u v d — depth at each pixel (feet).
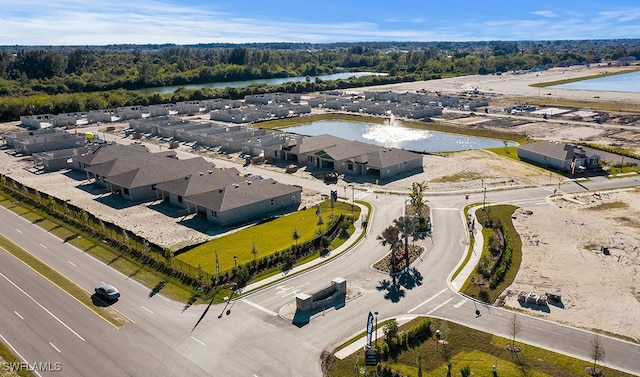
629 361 151.12
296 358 154.51
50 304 188.85
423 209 292.81
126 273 214.69
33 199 311.68
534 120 595.88
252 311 182.91
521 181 350.23
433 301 188.85
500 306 185.16
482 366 148.87
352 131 569.64
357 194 326.03
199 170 347.36
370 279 207.62
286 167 399.24
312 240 239.50
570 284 202.18
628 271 213.05
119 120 635.66
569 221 271.49
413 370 148.05
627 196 313.53
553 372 146.30
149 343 163.22
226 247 241.96
